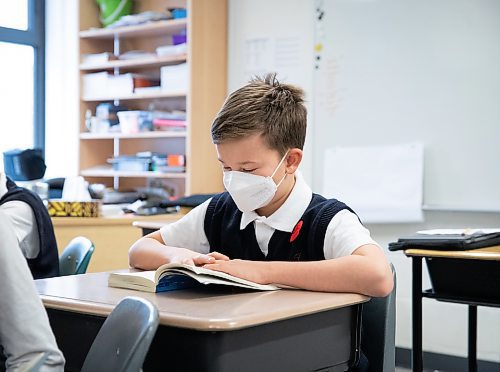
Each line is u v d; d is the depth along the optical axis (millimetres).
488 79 3525
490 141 3521
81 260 2283
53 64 5289
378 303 1602
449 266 2184
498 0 3490
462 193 3596
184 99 4750
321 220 1566
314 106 4051
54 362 1091
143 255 1652
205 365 1086
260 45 4301
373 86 3855
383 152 3814
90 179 5051
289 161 1590
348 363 1386
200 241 1761
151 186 4922
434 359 3678
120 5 4887
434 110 3670
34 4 5262
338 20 3975
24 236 2361
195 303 1213
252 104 1511
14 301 1072
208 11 4320
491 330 3516
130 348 1014
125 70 4980
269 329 1165
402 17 3760
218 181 4453
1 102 5160
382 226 3809
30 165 3867
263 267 1403
